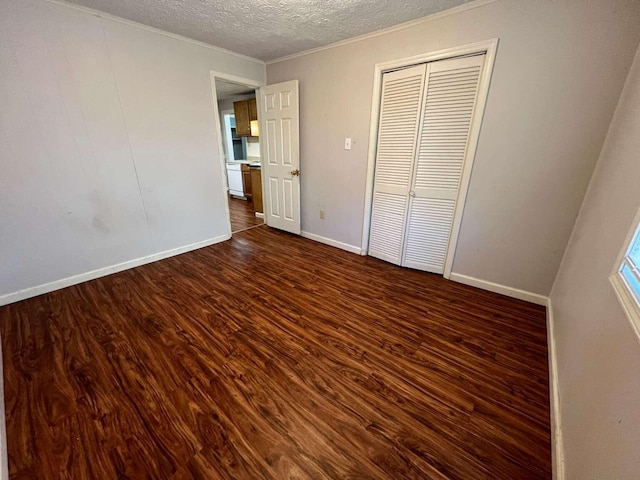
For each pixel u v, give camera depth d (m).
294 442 1.18
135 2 1.98
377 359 1.63
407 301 2.24
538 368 1.57
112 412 1.29
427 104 2.29
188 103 2.84
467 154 2.20
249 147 6.31
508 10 1.81
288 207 3.78
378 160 2.79
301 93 3.21
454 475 1.06
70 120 2.18
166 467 1.08
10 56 1.87
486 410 1.32
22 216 2.10
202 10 2.09
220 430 1.22
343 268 2.84
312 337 1.81
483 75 1.99
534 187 1.99
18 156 2.01
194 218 3.21
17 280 2.15
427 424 1.25
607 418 0.78
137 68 2.43
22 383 1.43
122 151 2.50
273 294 2.33
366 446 1.16
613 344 0.86
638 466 0.57
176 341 1.76
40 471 1.06
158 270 2.74
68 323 1.91
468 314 2.06
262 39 2.67
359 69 2.64
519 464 1.10
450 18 2.04
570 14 1.63
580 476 0.85
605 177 1.49
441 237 2.57
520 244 2.15
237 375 1.51
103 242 2.55
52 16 1.97
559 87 1.75
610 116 1.65
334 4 1.97
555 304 1.89
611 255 1.11
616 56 1.56
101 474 1.06
